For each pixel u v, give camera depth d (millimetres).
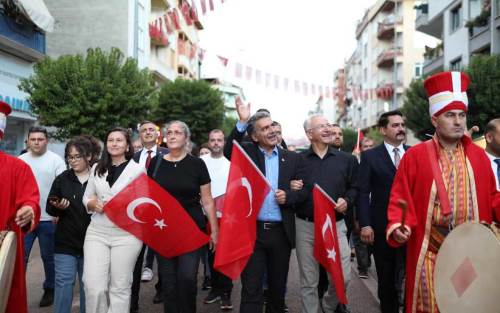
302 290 5055
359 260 7867
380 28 45375
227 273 4453
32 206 4004
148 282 7484
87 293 4418
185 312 4691
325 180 5219
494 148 4371
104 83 16141
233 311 5988
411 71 43562
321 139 5266
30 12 16922
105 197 4633
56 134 16906
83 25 26453
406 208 3443
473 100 19203
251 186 4621
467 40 25750
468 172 3514
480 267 3088
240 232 4508
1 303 3475
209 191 5023
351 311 5957
